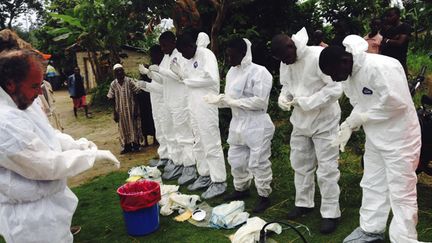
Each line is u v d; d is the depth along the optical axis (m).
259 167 3.67
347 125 2.73
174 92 4.50
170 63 4.51
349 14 8.12
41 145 1.87
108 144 7.37
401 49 5.14
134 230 3.52
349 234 3.21
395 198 2.58
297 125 3.30
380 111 2.52
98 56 13.77
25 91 1.87
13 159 1.77
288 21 8.51
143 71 4.97
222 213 3.56
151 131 6.70
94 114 10.98
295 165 3.51
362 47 2.59
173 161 5.02
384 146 2.60
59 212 2.07
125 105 6.34
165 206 3.96
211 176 4.25
